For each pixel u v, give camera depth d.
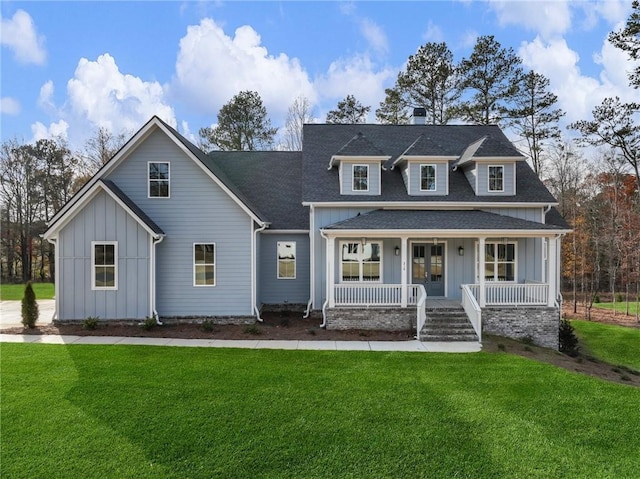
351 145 17.00
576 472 5.72
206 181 15.38
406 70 32.91
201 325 14.85
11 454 5.97
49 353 10.98
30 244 40.16
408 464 5.86
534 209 17.11
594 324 21.27
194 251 15.36
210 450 6.13
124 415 7.20
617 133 23.17
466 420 7.20
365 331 14.34
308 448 6.22
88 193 14.26
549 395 8.41
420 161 17.12
